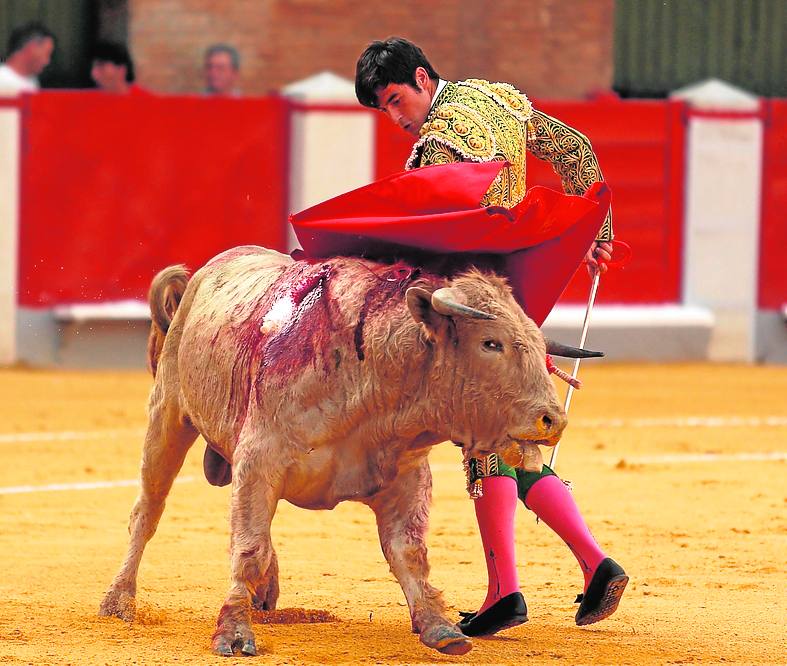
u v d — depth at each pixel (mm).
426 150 9969
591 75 39188
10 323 28938
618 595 10172
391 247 9531
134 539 11156
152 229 29406
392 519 9711
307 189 29812
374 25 38125
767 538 14836
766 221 32281
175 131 29422
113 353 29438
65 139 28906
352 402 9242
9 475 18594
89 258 29172
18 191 28719
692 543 14539
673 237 31875
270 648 9656
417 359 9047
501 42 38656
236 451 9586
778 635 10453
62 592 11977
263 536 9453
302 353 9352
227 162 29703
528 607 11516
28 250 28891
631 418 24500
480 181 9242
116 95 29078
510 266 9641
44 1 38844
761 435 22969
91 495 17328
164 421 10961
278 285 9906
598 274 11227
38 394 25672
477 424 8945
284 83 37781
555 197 9242
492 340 8844
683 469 19594
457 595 11969
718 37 40531
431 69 10305
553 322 30953
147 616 10922
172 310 11398
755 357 32375
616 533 15062
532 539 14766
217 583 12453
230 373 9906
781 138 32125
